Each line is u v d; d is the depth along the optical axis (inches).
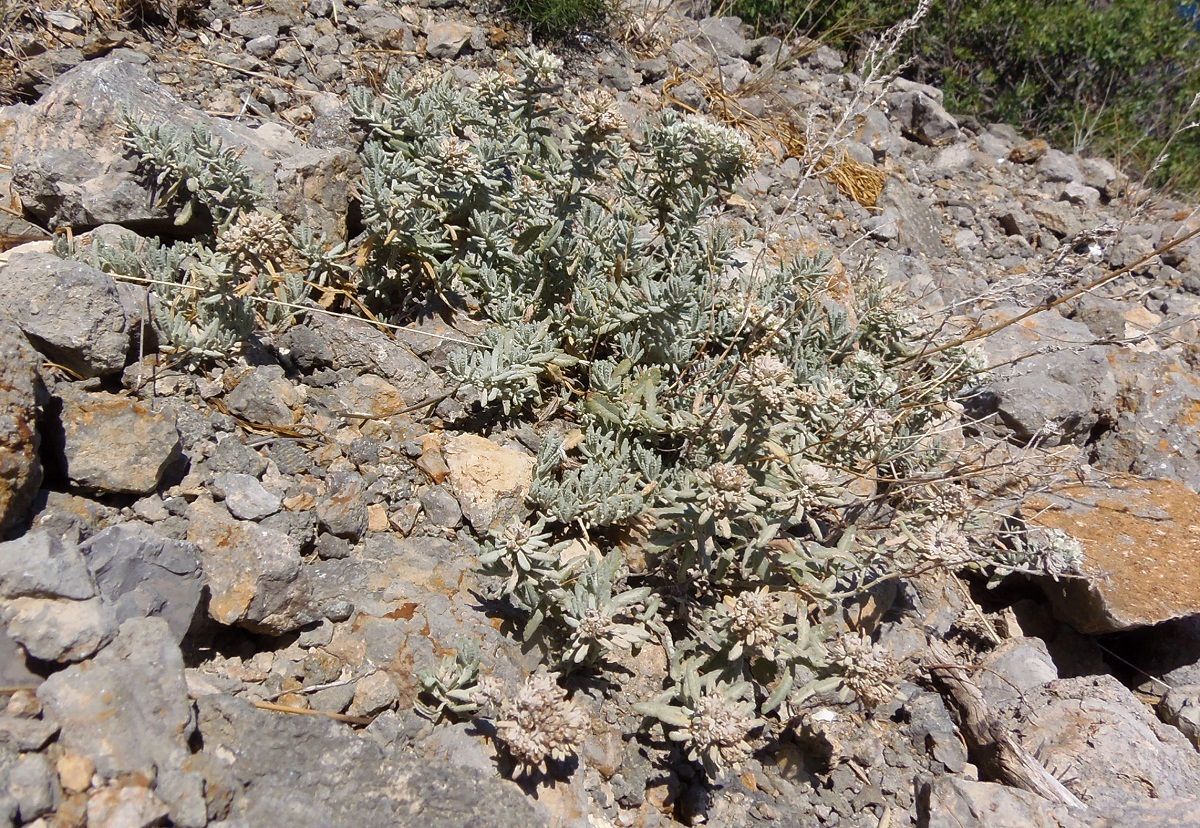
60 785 8.1
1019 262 25.0
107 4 17.8
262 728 9.5
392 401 13.6
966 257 24.8
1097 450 20.5
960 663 15.2
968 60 36.9
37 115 13.9
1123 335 22.1
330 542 11.9
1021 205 27.1
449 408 13.9
